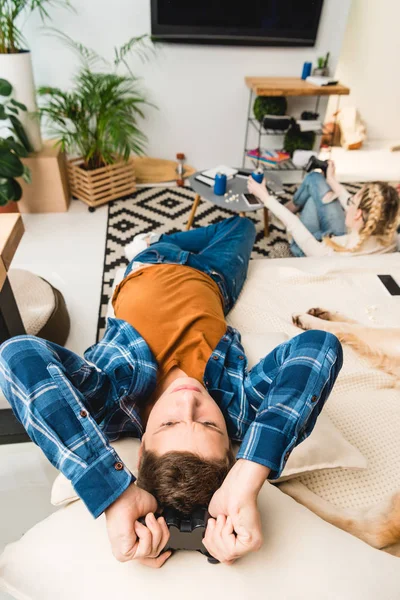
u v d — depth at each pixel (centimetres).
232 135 336
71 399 71
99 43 280
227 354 108
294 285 159
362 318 143
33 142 258
